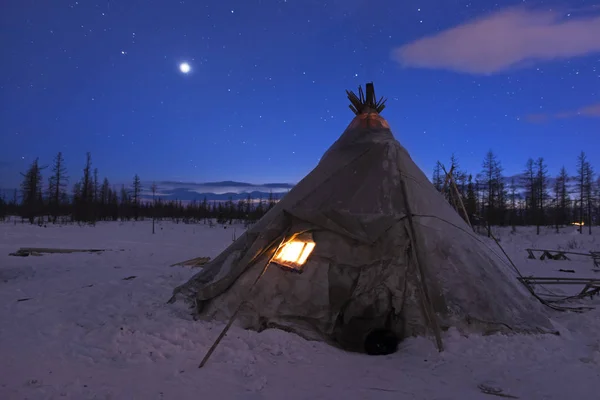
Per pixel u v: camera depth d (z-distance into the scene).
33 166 42.38
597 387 3.75
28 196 42.56
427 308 5.15
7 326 5.57
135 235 26.42
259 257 6.11
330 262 5.75
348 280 5.58
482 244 6.71
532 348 4.75
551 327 5.50
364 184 6.49
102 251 15.95
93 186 46.66
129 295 7.54
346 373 4.16
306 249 5.84
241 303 5.44
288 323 5.46
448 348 4.77
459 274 5.62
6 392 3.53
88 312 6.33
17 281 9.38
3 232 24.12
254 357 4.52
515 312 5.49
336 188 6.55
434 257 5.73
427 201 6.44
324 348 4.98
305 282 5.66
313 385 3.83
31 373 3.96
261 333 5.27
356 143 7.27
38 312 6.32
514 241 24.09
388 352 5.16
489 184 38.25
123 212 52.22
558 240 23.80
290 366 4.32
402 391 3.71
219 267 7.02
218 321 5.75
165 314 6.13
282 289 5.70
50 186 44.38
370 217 5.97
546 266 13.48
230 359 4.44
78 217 40.25
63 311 6.41
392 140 7.27
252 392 3.65
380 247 5.76
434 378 4.01
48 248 16.59
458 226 6.42
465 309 5.31
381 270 5.59
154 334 5.18
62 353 4.55
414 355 4.71
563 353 4.71
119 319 5.88
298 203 6.48
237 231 32.34
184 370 4.12
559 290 8.84
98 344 4.84
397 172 6.61
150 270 11.02
